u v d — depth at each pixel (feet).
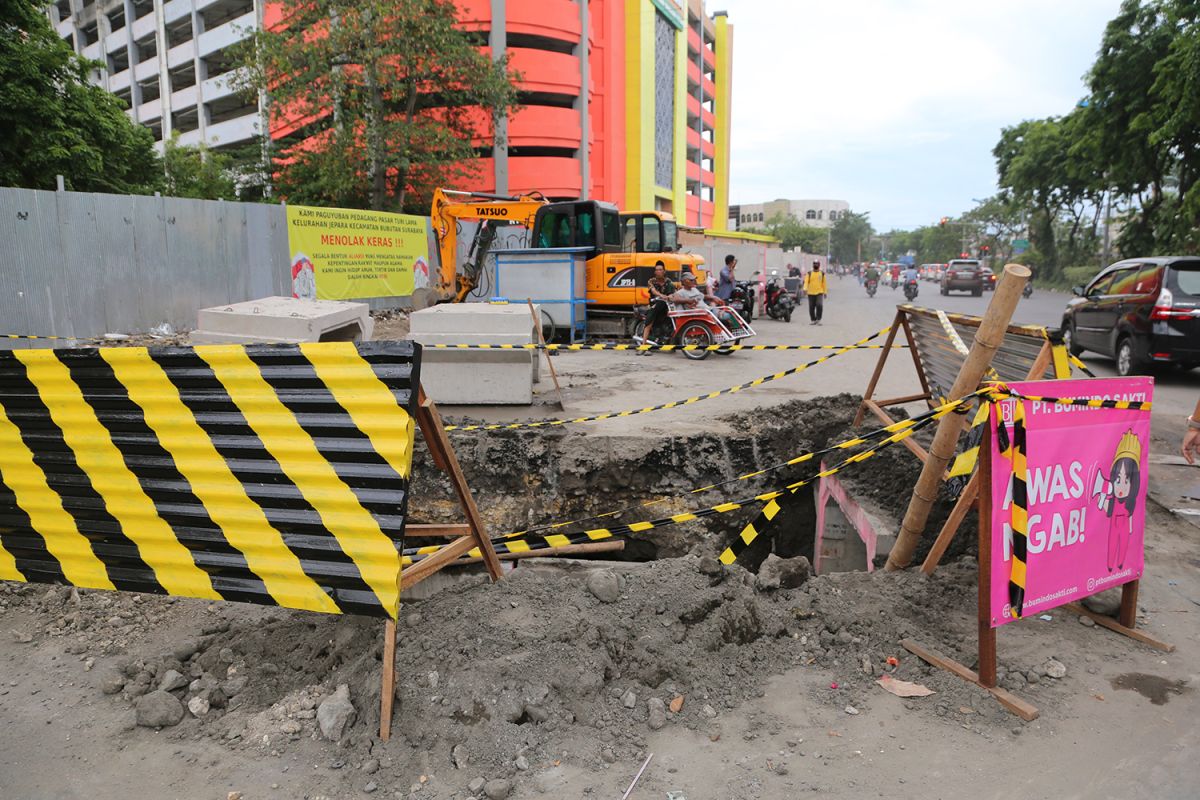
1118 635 11.69
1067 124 104.78
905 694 10.02
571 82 131.13
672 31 169.89
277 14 130.11
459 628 10.34
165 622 12.09
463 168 115.03
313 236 52.06
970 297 124.26
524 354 25.07
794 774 8.46
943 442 12.42
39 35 57.82
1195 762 8.71
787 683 10.33
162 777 8.50
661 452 20.74
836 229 411.95
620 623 10.70
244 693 10.15
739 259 98.94
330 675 10.30
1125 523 11.47
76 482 10.07
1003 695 9.80
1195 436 13.23
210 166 104.37
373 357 8.75
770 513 12.95
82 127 61.36
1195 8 77.71
